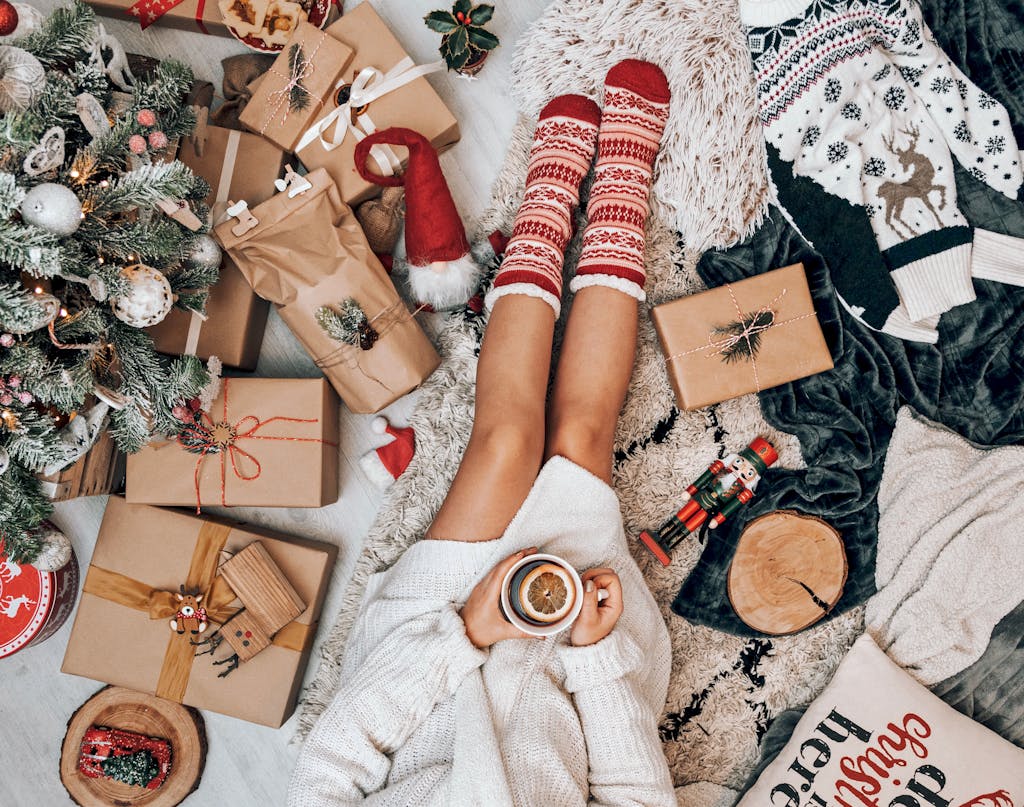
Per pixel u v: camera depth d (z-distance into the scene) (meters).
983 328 1.46
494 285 1.40
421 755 1.17
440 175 1.32
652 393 1.50
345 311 1.35
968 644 1.43
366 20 1.41
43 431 1.04
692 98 1.44
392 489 1.50
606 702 1.14
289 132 1.39
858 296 1.44
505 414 1.29
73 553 1.50
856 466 1.46
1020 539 1.43
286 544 1.42
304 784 1.13
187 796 1.52
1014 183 1.42
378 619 1.25
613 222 1.41
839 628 1.48
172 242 1.12
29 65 0.95
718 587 1.47
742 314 1.41
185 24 1.47
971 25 1.42
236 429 1.37
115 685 1.44
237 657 1.40
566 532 1.28
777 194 1.43
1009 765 1.33
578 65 1.49
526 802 1.06
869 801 1.35
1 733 1.54
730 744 1.48
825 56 1.36
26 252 0.89
